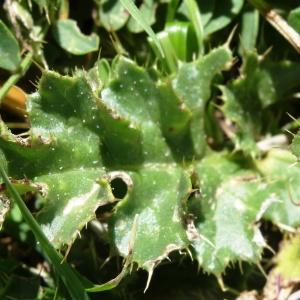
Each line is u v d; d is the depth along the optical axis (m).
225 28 0.30
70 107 0.24
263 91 0.28
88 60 0.29
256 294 0.27
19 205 0.23
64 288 0.25
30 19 0.28
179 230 0.24
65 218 0.24
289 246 0.27
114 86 0.26
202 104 0.27
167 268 0.27
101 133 0.25
